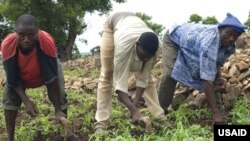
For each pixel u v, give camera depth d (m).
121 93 2.94
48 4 14.05
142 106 3.88
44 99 4.43
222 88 3.55
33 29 2.70
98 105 3.21
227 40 3.08
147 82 3.08
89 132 3.39
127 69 2.93
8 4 13.93
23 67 2.89
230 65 4.00
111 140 2.87
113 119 3.49
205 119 3.48
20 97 3.00
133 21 2.98
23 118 3.89
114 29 3.07
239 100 3.58
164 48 3.47
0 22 16.31
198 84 3.31
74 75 6.37
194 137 2.86
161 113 3.29
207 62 3.06
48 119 3.68
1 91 5.08
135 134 3.15
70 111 3.84
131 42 2.88
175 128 3.18
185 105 3.69
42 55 2.86
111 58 3.15
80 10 14.37
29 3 13.65
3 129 3.69
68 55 15.37
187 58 3.27
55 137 3.28
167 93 3.50
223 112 3.46
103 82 3.19
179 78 3.34
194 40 3.21
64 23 14.79
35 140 3.41
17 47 2.81
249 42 5.09
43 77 2.93
